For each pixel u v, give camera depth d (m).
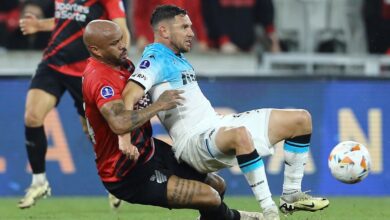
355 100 44.38
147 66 25.23
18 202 38.31
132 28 50.22
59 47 34.41
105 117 24.02
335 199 41.38
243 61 47.62
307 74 44.22
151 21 26.44
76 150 43.09
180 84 25.88
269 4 50.62
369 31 52.59
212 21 49.88
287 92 44.12
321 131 44.09
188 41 26.19
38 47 50.19
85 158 43.19
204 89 43.59
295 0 52.41
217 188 27.22
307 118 25.97
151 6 47.34
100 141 24.81
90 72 24.53
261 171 24.66
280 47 52.16
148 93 25.97
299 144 26.14
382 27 52.47
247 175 24.75
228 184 43.44
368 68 48.81
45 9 47.81
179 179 25.27
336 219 30.28
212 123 26.05
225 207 26.05
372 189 44.22
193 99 26.03
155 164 25.23
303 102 44.16
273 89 44.06
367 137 44.41
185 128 25.94
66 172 43.03
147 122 25.36
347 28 52.44
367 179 44.25
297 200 26.47
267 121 25.94
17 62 46.94
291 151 26.23
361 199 41.50
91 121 24.77
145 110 24.03
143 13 47.44
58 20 34.50
